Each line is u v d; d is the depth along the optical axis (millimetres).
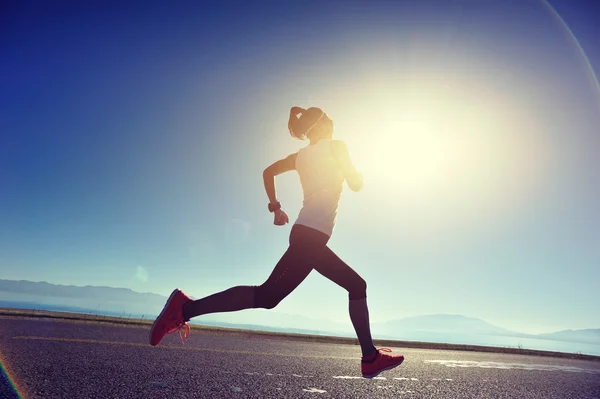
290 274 2018
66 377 2551
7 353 3168
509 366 6273
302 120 2342
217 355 4500
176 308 1979
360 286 2314
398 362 2389
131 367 3164
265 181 2434
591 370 6953
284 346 6566
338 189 2191
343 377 3768
